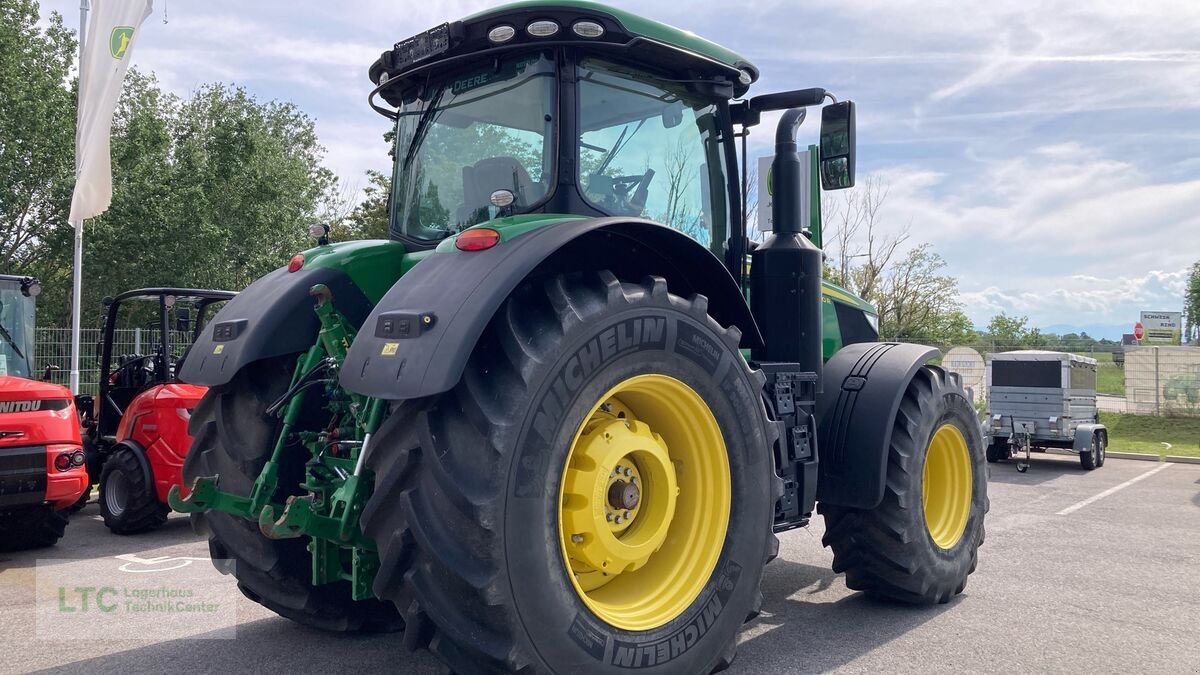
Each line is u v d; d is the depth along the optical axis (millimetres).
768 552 3369
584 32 3324
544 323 2754
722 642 3145
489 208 3547
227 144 25797
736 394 3254
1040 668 3553
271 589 3625
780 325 4238
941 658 3668
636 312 2918
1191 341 44531
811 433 4062
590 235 3141
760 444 3344
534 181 3400
